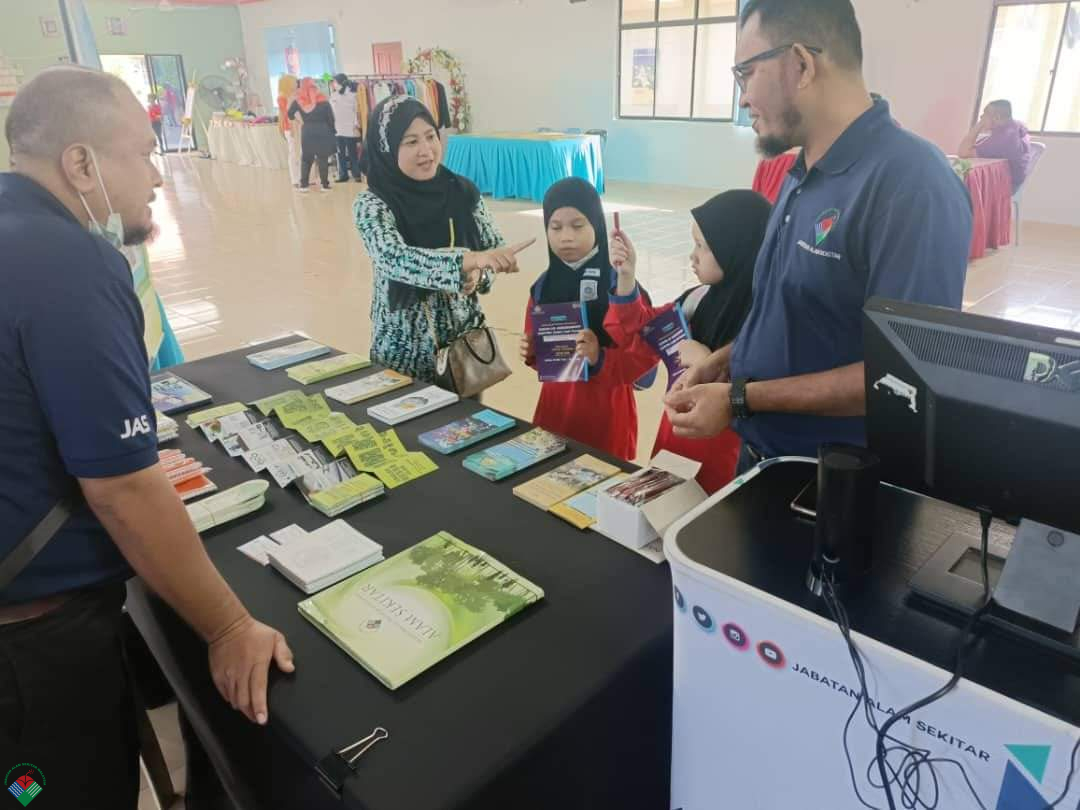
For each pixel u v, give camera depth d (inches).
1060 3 247.3
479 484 53.6
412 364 80.0
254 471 56.0
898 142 41.4
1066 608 26.5
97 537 37.0
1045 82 259.0
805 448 50.8
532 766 32.1
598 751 36.1
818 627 28.1
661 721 40.2
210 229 291.3
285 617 39.9
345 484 52.2
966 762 26.1
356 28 512.4
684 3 336.2
